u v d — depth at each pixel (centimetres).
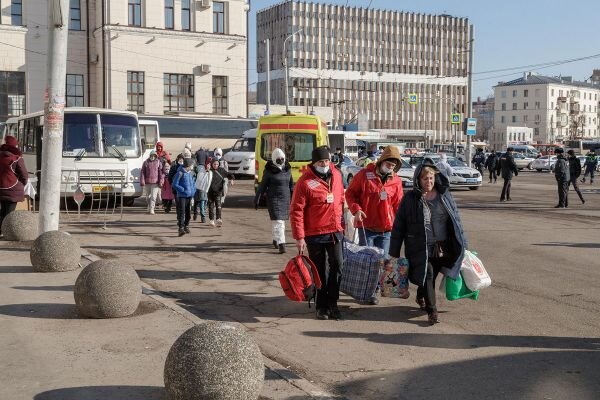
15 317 716
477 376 558
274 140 2139
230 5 4781
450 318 752
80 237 1430
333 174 751
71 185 1973
